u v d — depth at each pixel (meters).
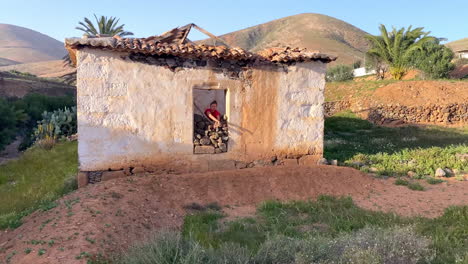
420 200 8.12
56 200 7.39
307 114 10.59
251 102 9.92
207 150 9.50
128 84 8.70
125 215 6.43
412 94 27.22
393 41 35.38
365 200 8.25
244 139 9.92
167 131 9.09
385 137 18.53
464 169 10.67
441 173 10.33
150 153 8.98
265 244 5.00
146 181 8.14
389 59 35.84
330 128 22.11
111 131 8.62
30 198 8.34
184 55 8.99
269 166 10.09
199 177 8.69
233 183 8.66
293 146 10.48
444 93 26.91
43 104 33.12
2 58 136.25
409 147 14.92
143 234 5.99
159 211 7.05
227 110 9.80
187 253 4.54
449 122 24.56
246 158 9.98
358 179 9.44
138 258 4.56
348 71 47.88
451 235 5.68
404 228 5.53
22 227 6.25
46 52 181.38
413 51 35.31
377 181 9.64
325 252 4.63
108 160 8.62
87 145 8.48
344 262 4.34
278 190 8.63
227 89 9.69
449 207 7.26
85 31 32.44
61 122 20.17
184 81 9.17
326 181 9.12
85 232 5.55
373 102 27.17
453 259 4.72
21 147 22.39
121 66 8.62
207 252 4.73
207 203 7.89
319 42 127.19
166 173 9.13
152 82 8.90
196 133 9.65
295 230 6.23
